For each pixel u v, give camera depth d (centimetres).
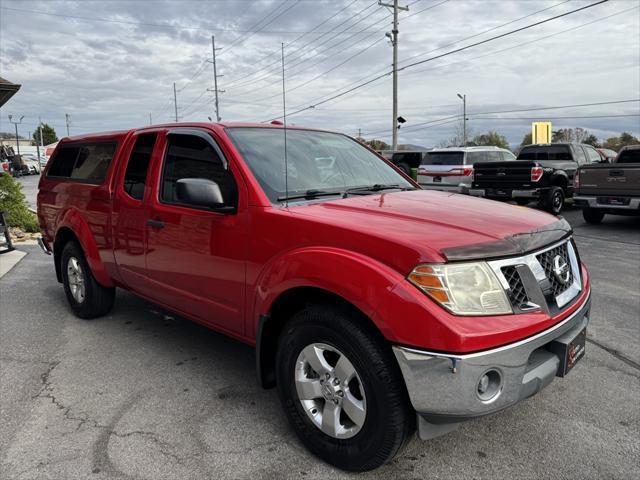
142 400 339
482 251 233
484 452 279
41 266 772
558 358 254
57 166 540
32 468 267
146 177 389
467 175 1446
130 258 405
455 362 215
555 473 262
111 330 473
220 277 320
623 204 1076
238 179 312
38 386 360
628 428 303
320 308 259
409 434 241
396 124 3023
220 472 263
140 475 261
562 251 281
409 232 246
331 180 353
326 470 264
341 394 256
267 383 304
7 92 1150
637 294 585
